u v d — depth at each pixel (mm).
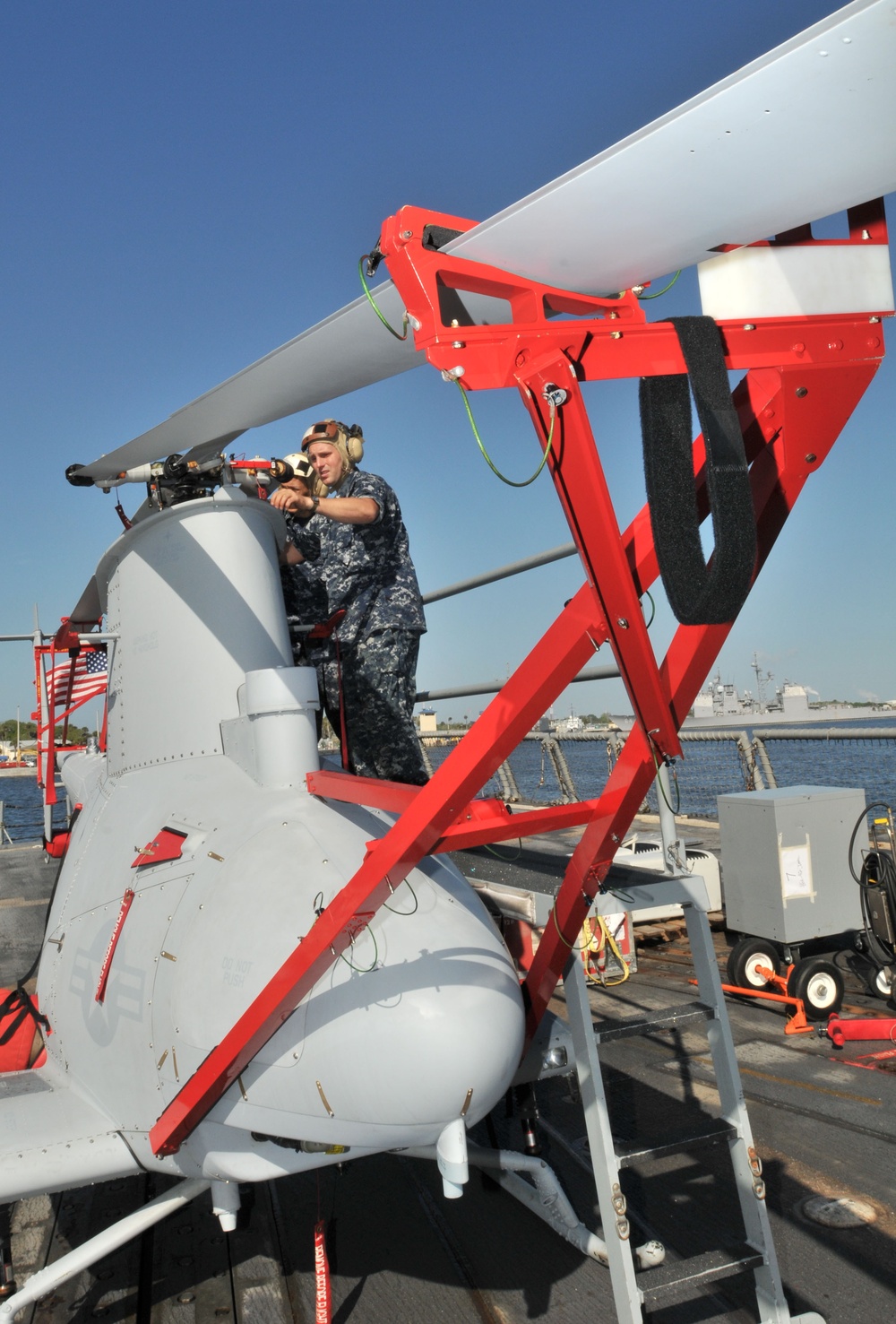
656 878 2959
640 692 2197
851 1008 5656
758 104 1277
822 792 6094
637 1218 3486
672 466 1889
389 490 3760
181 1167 2738
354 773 3889
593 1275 3170
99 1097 2898
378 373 2414
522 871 3186
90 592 4523
